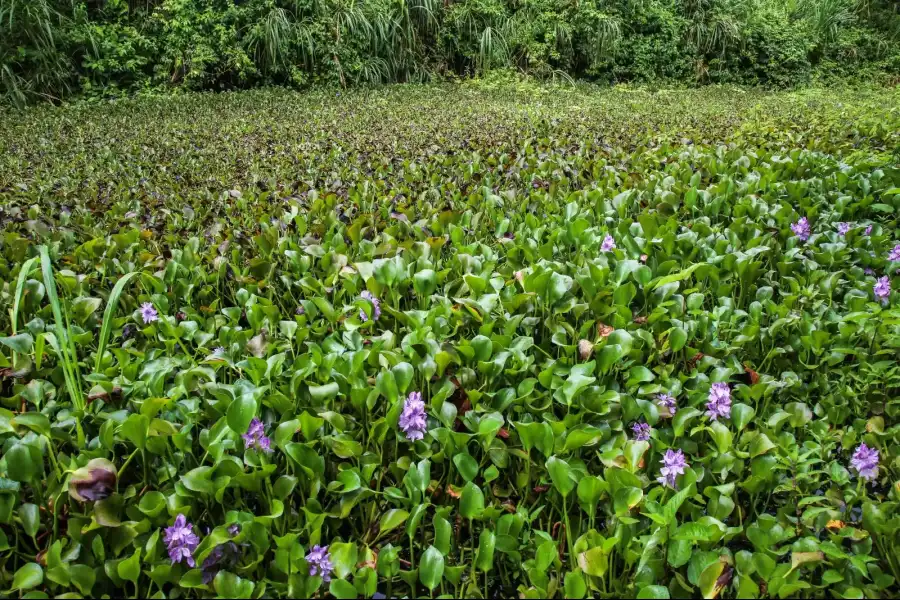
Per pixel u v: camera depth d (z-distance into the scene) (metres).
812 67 16.23
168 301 3.13
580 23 14.50
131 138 7.34
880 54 17.08
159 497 1.97
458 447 2.18
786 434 2.36
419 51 13.72
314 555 1.85
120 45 11.23
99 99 10.91
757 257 3.67
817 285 3.33
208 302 3.36
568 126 7.75
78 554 1.86
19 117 9.05
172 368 2.54
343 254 3.50
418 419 2.17
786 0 17.80
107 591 1.89
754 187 4.71
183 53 11.55
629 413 2.36
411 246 3.44
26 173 5.75
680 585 1.88
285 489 2.05
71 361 2.55
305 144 6.70
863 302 3.03
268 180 5.25
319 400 2.33
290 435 2.14
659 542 1.86
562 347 2.76
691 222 4.07
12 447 1.93
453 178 5.21
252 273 3.35
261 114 9.05
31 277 3.24
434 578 1.83
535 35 14.52
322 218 4.18
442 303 2.91
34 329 2.74
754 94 13.39
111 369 2.53
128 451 2.21
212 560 1.88
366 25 12.64
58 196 4.88
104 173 5.69
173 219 4.20
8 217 4.20
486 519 2.04
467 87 12.90
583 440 2.11
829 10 17.08
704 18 15.41
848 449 2.50
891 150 6.17
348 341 2.69
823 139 6.39
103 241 3.56
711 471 2.23
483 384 2.46
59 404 2.42
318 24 12.14
